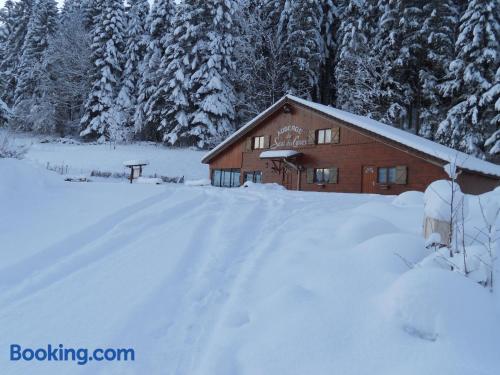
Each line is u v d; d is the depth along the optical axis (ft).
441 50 97.45
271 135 86.99
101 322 10.64
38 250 15.46
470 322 8.07
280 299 10.72
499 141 77.82
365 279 11.00
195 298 12.17
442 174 57.93
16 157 44.39
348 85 111.04
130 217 21.24
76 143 139.64
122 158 117.19
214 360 8.72
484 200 16.63
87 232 18.16
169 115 129.39
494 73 82.43
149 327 10.49
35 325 10.50
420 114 102.06
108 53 142.10
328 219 20.47
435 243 12.35
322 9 135.23
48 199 24.25
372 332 8.53
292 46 123.95
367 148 68.44
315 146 77.66
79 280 13.30
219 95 123.24
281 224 20.61
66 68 155.63
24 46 160.66
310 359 8.18
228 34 128.47
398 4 103.19
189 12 126.82
